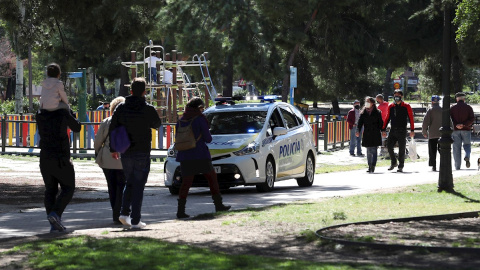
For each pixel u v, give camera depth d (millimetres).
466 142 30391
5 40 104375
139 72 76875
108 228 15594
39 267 10469
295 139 25781
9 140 42812
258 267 9844
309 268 9695
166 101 47750
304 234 12773
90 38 27984
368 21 65688
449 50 21297
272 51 56875
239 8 51562
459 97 30469
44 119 15141
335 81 69688
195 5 51438
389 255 10844
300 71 74250
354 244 11562
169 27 51438
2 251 12305
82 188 26375
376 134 30906
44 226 16203
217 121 24609
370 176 29188
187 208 19609
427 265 9914
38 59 95938
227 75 65750
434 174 28906
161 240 12750
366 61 67062
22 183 27625
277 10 50500
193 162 17406
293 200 20594
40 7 27125
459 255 10609
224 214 16875
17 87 66000
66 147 15289
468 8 24250
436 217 15250
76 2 27078
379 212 16172
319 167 36031
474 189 20875
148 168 15484
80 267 10234
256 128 24266
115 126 15375
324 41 67062
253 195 22750
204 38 51781
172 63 47812
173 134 40719
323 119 48219
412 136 31031
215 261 10359
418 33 66438
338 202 18406
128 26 28359
